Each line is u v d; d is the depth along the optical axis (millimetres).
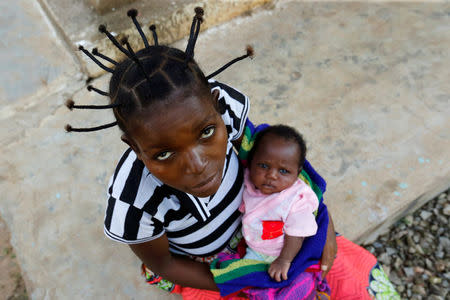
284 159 1384
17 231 2059
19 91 2623
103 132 2438
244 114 1273
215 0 2838
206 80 825
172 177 838
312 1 3129
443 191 2359
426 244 2186
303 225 1371
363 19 2980
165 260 1302
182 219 1169
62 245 1988
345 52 2777
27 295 1976
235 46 2861
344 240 1737
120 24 2652
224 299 1442
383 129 2359
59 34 2867
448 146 2260
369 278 1679
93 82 2672
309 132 2373
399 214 2164
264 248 1426
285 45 2846
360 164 2223
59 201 2146
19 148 2383
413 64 2672
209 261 1498
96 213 2096
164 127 736
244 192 1458
